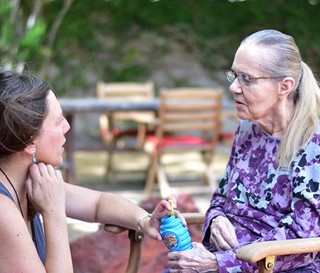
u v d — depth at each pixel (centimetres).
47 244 269
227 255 287
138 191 823
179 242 290
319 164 291
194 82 1198
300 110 298
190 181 869
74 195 320
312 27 1120
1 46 832
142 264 424
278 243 270
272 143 307
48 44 1038
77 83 1155
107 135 873
